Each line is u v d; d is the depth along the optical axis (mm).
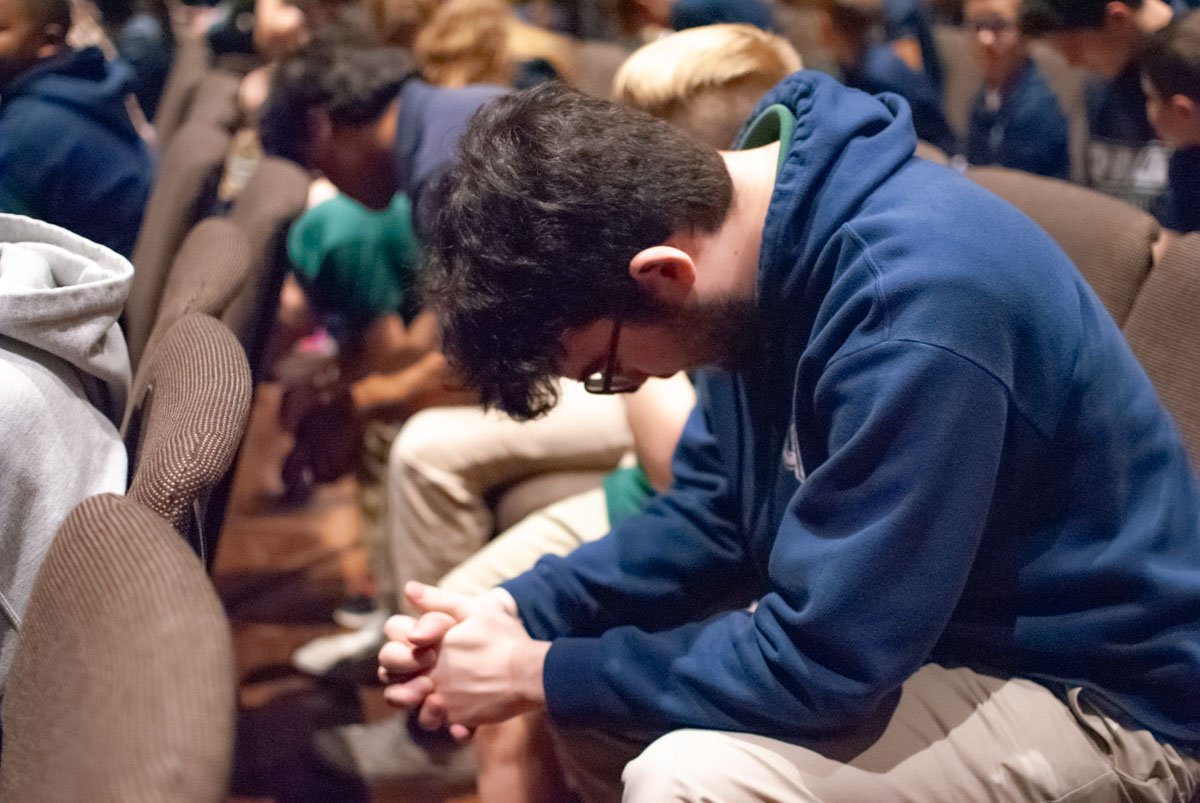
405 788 1688
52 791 573
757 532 1097
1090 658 945
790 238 919
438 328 949
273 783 1684
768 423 1037
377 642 2004
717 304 927
